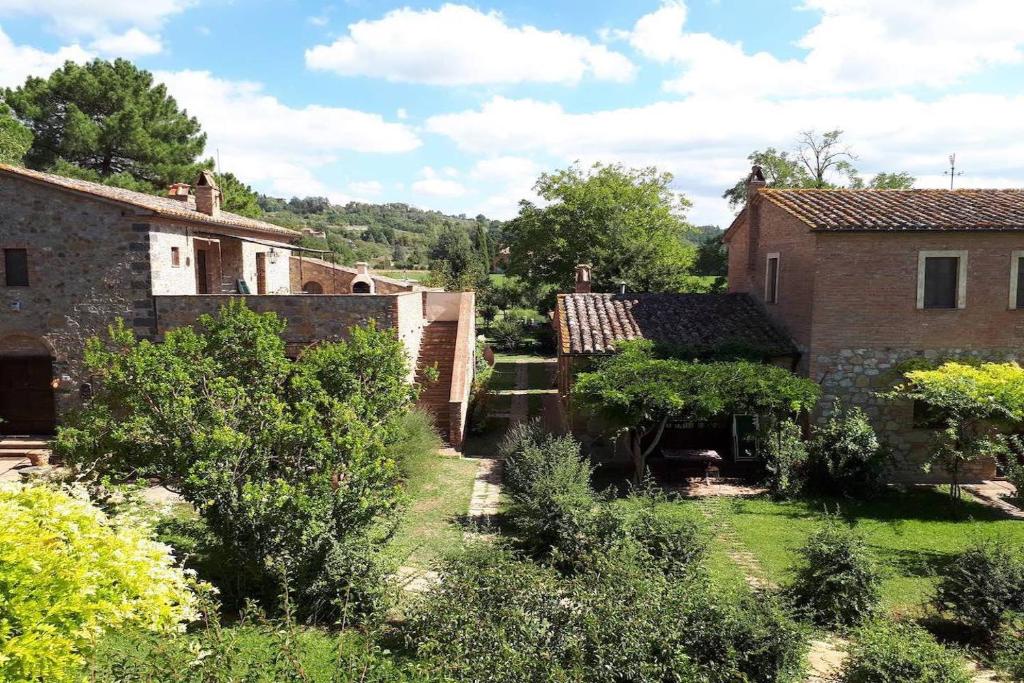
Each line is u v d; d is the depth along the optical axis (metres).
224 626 8.64
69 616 5.54
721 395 14.90
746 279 21.36
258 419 10.37
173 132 36.22
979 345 16.89
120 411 13.62
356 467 9.70
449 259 56.38
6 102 32.09
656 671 7.12
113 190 20.06
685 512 13.01
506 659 6.97
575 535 10.97
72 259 17.75
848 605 9.63
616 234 38.38
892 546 12.77
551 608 7.82
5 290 17.91
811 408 15.20
